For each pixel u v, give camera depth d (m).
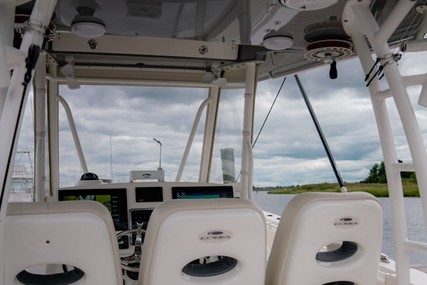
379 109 2.02
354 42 2.30
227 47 3.68
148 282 1.50
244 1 2.21
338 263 1.78
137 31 2.84
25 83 1.33
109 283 1.47
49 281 1.50
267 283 1.80
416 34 2.40
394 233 1.98
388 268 2.19
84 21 2.48
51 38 2.90
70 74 3.54
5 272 1.35
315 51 2.73
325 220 1.66
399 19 1.72
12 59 1.27
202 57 3.69
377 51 1.85
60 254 1.38
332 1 1.95
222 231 1.48
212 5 2.31
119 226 2.89
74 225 1.35
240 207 1.49
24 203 1.34
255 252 1.54
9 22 1.40
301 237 1.66
